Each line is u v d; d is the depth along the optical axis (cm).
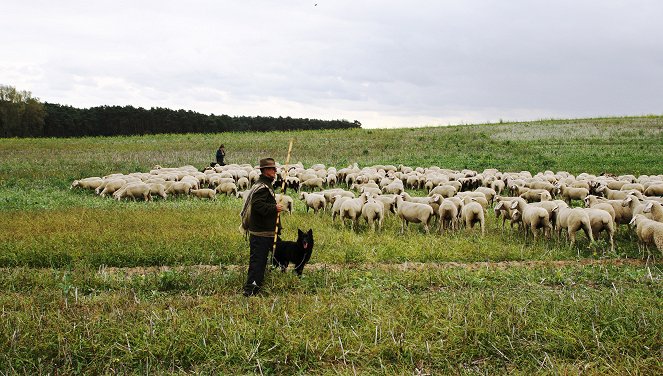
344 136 5419
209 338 614
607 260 1037
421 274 910
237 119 12025
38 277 868
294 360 581
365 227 1462
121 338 610
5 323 638
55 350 590
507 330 641
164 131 11094
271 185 857
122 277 895
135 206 1809
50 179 2684
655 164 2988
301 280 867
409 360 584
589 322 662
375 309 712
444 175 2312
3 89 9319
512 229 1410
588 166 3016
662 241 1000
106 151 4516
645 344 602
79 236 1170
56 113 10406
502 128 5541
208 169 2770
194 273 904
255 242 820
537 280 899
